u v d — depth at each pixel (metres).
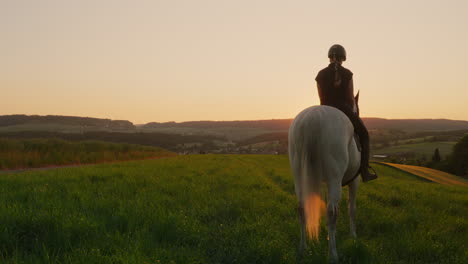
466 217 7.37
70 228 4.28
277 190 9.79
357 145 4.41
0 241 3.81
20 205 5.33
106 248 3.81
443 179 26.56
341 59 5.02
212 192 8.89
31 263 3.25
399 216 6.45
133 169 14.30
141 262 3.21
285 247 4.18
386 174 26.06
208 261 3.83
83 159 23.84
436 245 4.46
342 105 4.66
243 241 4.47
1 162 18.52
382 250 4.38
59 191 7.75
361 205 7.84
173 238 4.49
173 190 8.83
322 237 5.07
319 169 3.91
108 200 6.64
